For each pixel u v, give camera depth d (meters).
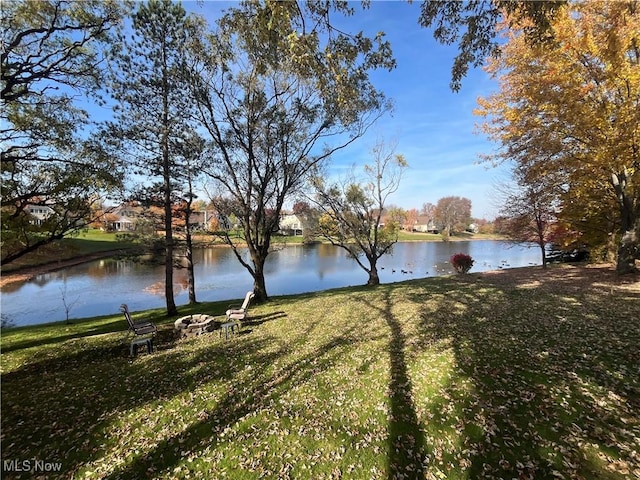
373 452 4.19
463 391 5.46
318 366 7.17
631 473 3.50
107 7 8.98
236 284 27.84
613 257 18.27
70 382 7.23
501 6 5.11
